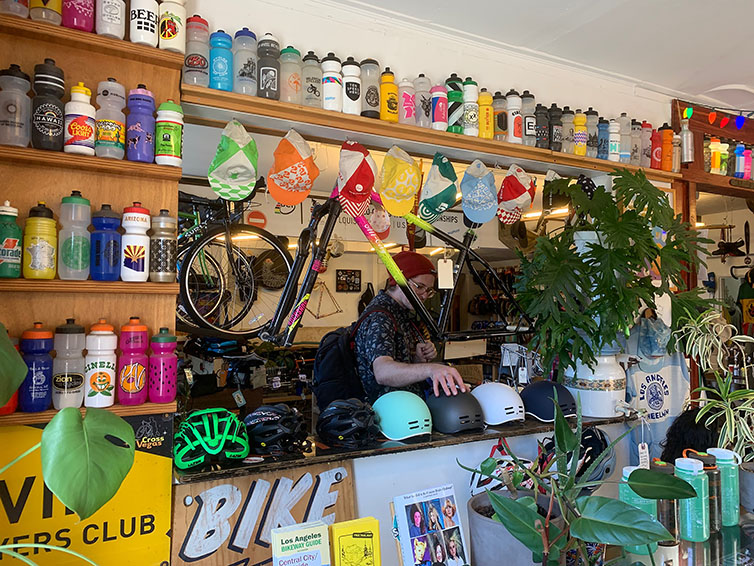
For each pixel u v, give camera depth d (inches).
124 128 66.5
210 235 119.8
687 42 105.9
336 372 102.2
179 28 70.0
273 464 68.1
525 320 116.6
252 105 78.4
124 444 39.4
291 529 54.9
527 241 174.4
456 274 114.7
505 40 104.1
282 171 82.3
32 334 58.5
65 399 60.1
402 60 96.4
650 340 113.7
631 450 111.9
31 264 59.6
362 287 224.7
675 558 70.0
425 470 83.9
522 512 50.9
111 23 65.4
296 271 95.5
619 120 117.3
